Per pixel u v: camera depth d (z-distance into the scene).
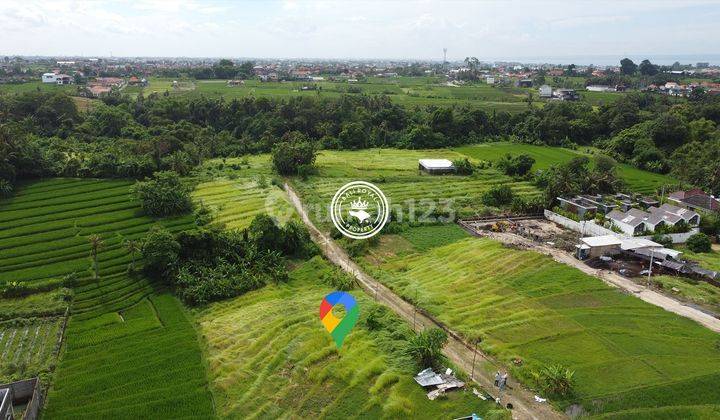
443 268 81.19
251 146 164.88
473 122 187.25
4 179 99.25
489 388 52.09
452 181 130.12
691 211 98.88
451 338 61.59
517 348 58.34
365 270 81.62
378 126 186.88
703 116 181.38
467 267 81.12
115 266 78.56
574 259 85.19
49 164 110.94
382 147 175.50
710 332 61.59
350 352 57.44
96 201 99.69
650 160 151.00
